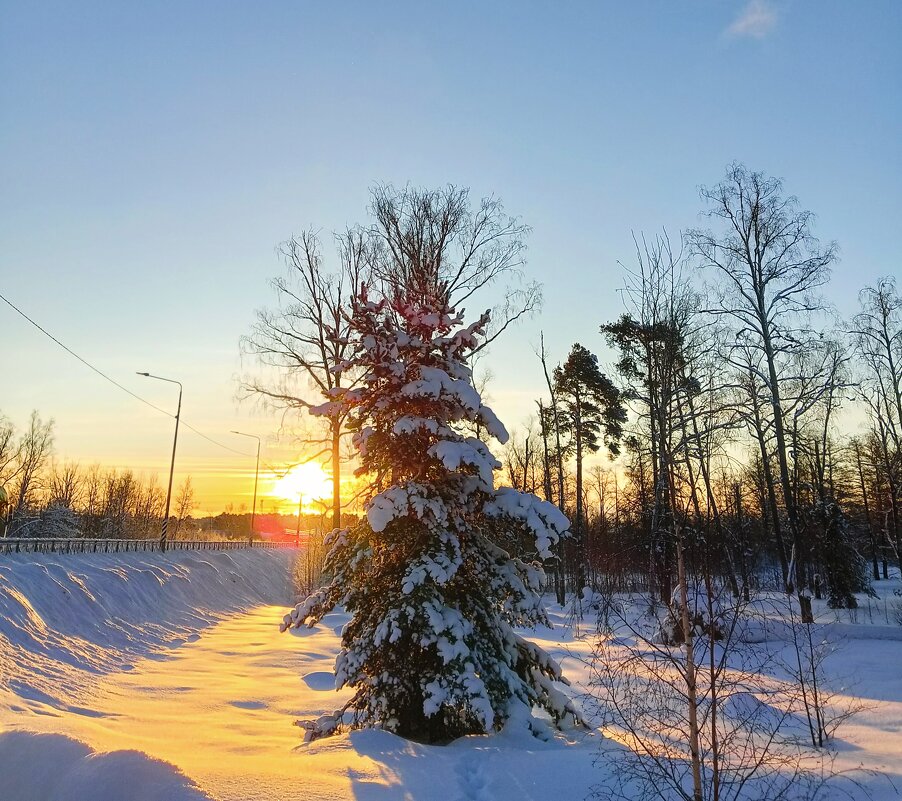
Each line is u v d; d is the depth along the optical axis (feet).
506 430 31.04
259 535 400.88
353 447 33.40
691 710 18.75
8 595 51.42
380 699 28.40
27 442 199.52
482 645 29.55
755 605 25.62
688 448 21.70
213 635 78.69
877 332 93.30
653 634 22.54
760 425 79.92
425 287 59.41
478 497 31.22
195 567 109.60
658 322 27.37
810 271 78.89
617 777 21.86
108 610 65.82
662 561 29.19
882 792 21.38
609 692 22.97
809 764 24.72
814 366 87.25
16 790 20.11
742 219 82.84
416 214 73.36
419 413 31.96
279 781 20.53
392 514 28.94
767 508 103.86
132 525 249.55
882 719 33.09
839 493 126.62
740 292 82.07
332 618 93.40
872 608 85.35
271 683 51.44
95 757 20.26
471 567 30.94
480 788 21.83
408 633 28.68
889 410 95.66
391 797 19.84
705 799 19.11
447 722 28.32
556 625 72.95
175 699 44.09
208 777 20.45
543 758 24.08
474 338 32.48
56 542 78.79
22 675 42.06
